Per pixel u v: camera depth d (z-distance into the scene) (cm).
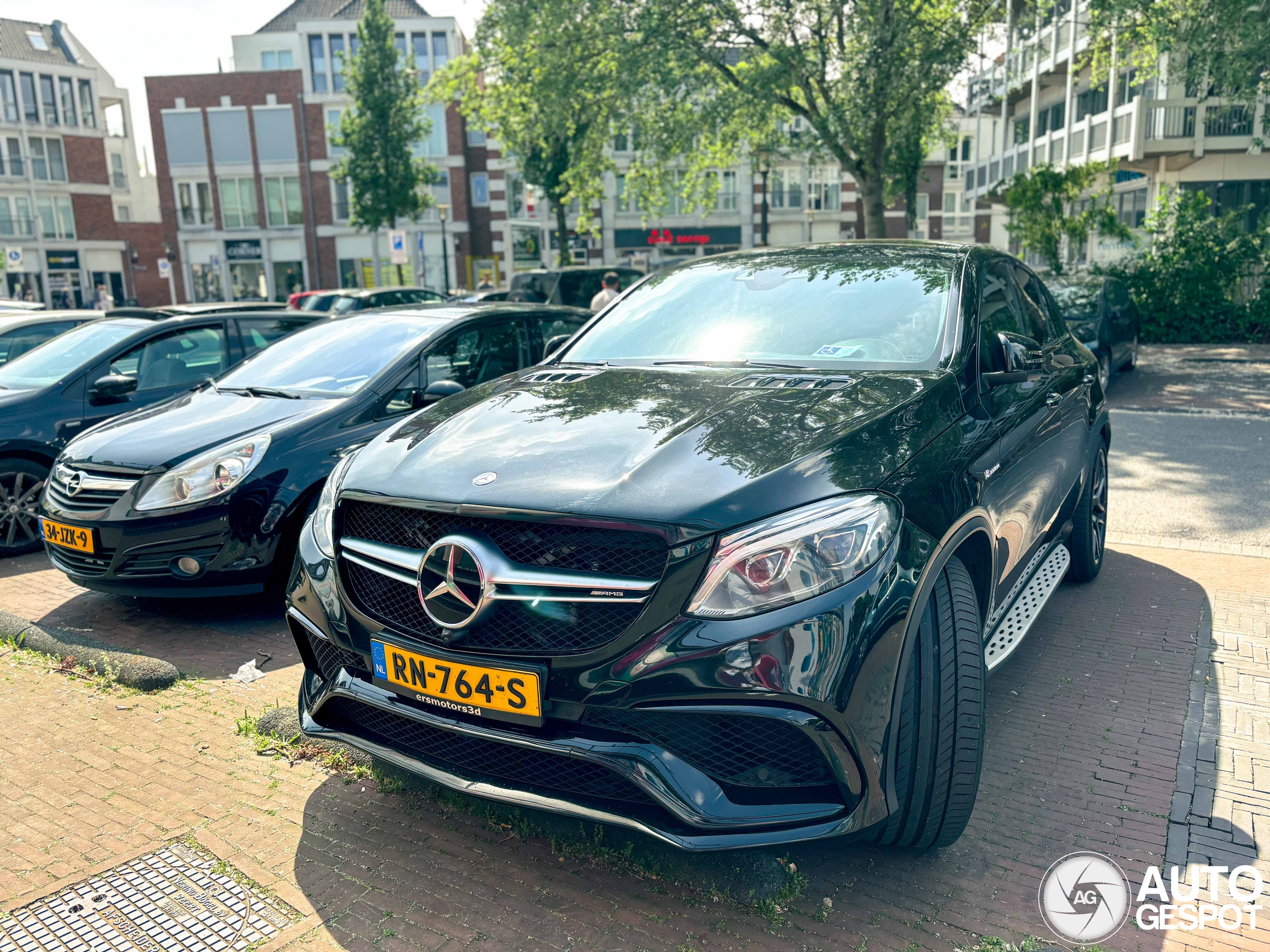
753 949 220
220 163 4509
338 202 4512
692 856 247
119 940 228
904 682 216
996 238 5269
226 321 702
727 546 205
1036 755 310
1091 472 457
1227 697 350
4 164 4700
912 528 224
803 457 225
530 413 273
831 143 1769
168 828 276
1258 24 1514
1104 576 502
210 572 429
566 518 211
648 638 204
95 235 5047
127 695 371
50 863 260
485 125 2231
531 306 612
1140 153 2019
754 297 359
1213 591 472
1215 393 1186
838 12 1633
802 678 201
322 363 523
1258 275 1830
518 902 239
